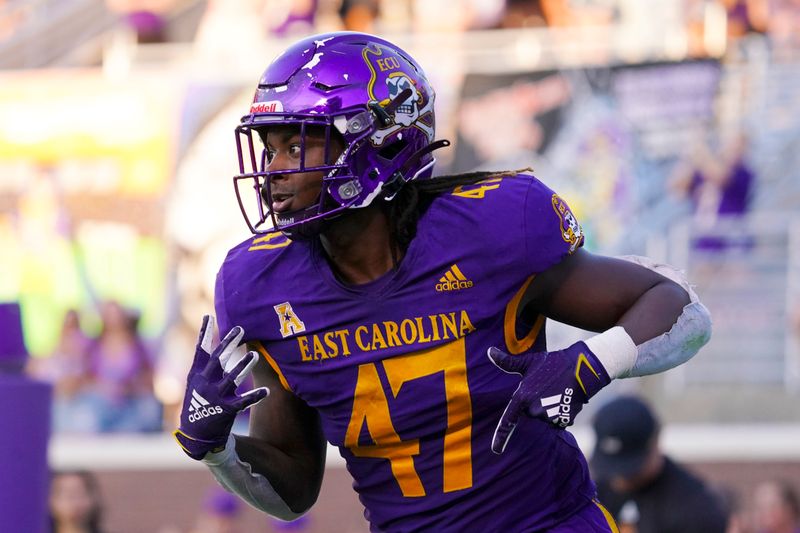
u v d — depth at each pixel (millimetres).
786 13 29156
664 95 28781
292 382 7684
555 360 6898
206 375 7289
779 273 28094
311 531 26859
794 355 27828
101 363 29875
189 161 30969
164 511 28406
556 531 7668
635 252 28562
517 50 29812
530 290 7359
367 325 7320
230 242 30391
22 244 31234
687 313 7285
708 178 28422
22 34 33719
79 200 31250
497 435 6871
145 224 30812
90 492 19406
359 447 7602
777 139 28406
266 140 7492
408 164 7500
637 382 28156
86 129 31484
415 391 7297
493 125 29438
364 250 7375
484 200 7316
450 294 7238
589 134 28953
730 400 27797
